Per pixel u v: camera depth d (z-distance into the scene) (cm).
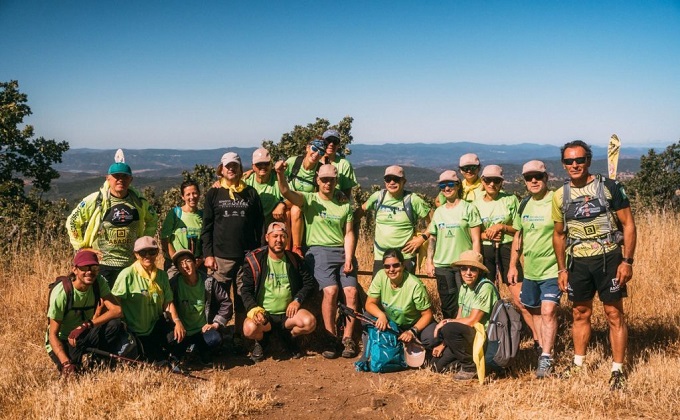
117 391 510
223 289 671
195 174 2073
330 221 698
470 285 595
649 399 497
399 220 682
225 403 500
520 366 603
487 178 661
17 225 1138
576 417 466
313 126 1620
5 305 780
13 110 2925
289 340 671
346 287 694
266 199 729
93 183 16125
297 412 499
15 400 512
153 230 675
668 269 904
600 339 671
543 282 584
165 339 625
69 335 563
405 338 614
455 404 496
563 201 532
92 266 556
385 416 488
